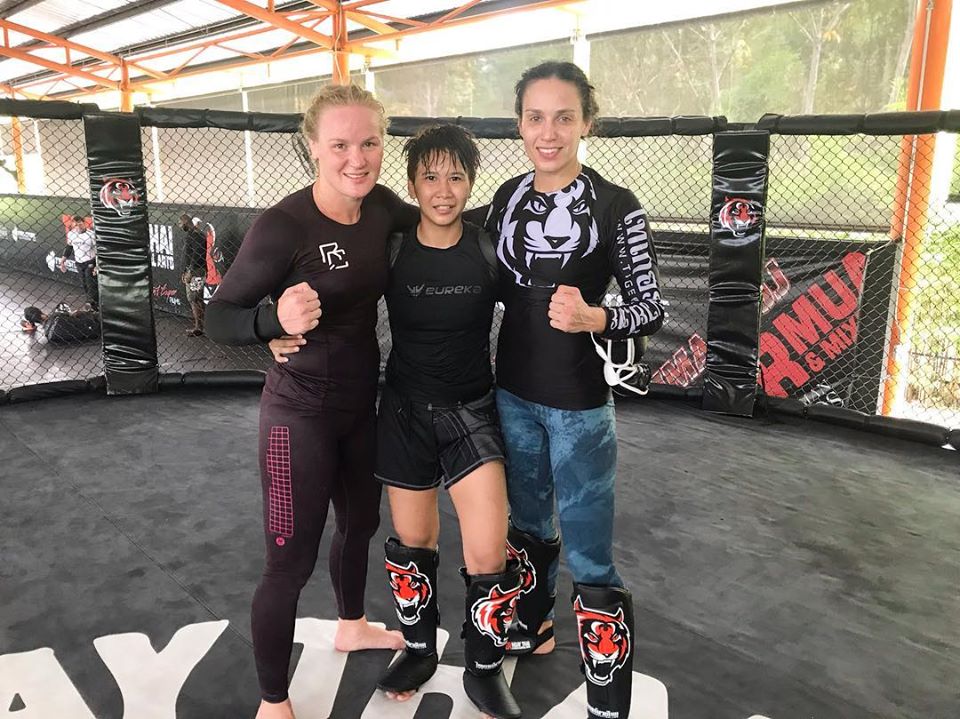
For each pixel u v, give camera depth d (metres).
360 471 1.80
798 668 1.98
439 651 2.05
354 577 1.96
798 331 4.14
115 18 10.84
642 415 4.14
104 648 2.03
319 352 1.58
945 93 4.50
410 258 1.60
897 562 2.56
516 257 1.59
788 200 5.36
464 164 1.52
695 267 4.31
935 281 4.32
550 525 1.85
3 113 3.87
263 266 1.48
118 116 4.07
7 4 11.06
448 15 7.87
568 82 1.49
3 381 5.05
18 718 1.75
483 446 1.63
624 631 1.59
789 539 2.72
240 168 10.24
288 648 1.65
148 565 2.48
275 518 1.61
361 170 1.46
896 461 3.48
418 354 1.64
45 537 2.67
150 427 3.89
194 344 6.19
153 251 7.34
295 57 10.17
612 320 1.47
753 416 4.11
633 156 6.08
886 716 1.80
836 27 5.09
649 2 6.13
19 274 9.77
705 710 1.81
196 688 1.88
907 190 4.27
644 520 2.86
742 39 5.61
